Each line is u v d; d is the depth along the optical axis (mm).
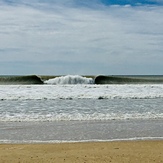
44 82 53156
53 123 13250
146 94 27656
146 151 8734
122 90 31250
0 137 10578
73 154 8352
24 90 30531
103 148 9094
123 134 11188
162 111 17031
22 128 12141
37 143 9773
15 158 7914
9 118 14289
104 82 55250
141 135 11070
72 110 17234
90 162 7570
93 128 12234
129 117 14898
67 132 11461
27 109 17594
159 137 10773
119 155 8250
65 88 32812
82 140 10234
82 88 32906
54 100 23156
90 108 18172
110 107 18734
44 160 7738
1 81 53344
